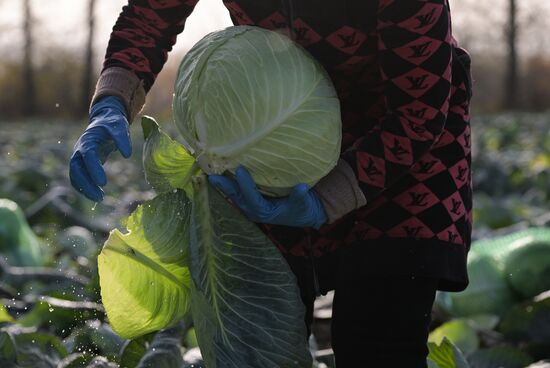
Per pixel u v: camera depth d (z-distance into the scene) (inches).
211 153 80.7
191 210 81.7
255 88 80.3
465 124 91.4
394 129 80.7
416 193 88.5
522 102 2007.9
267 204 78.1
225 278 81.7
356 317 90.0
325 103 82.7
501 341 153.5
